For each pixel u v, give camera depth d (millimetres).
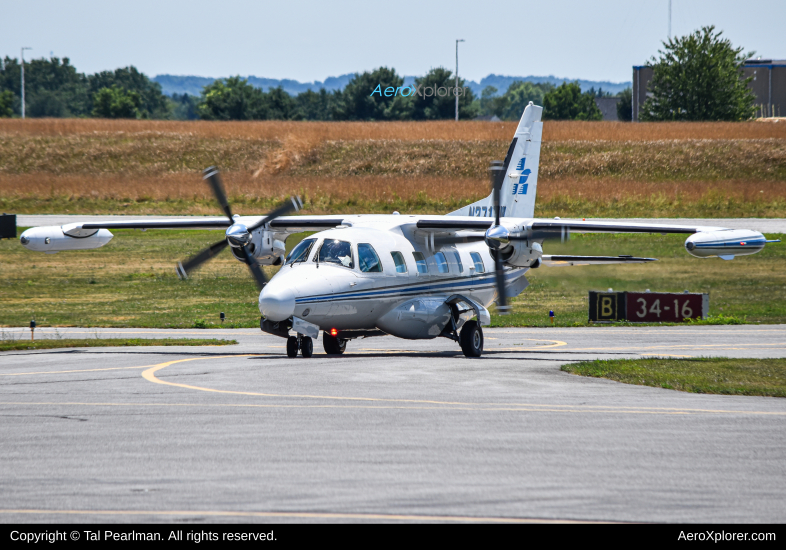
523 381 31375
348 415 24422
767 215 126000
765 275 86438
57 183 145750
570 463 19172
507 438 21578
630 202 133000
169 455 19844
